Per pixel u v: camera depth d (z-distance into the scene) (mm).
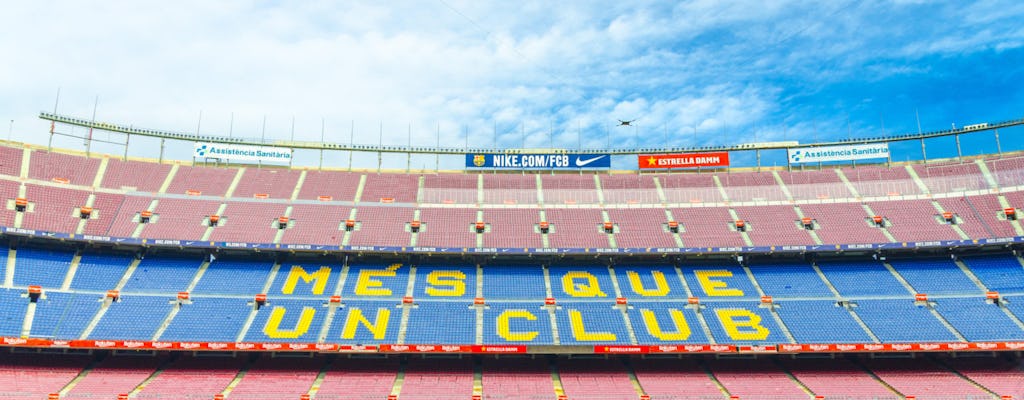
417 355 66188
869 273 73812
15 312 59719
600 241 78375
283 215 80062
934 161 88875
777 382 61094
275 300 68062
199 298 67438
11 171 75062
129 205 76938
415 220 81875
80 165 81000
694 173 94750
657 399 57844
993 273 70312
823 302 68875
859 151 91250
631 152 95375
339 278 73250
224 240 73250
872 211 81188
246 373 61562
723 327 65125
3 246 68250
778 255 78812
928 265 74062
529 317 67250
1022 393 56594
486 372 63469
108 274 68812
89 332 59938
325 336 62500
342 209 83062
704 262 78625
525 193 90250
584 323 66125
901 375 61594
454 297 70625
